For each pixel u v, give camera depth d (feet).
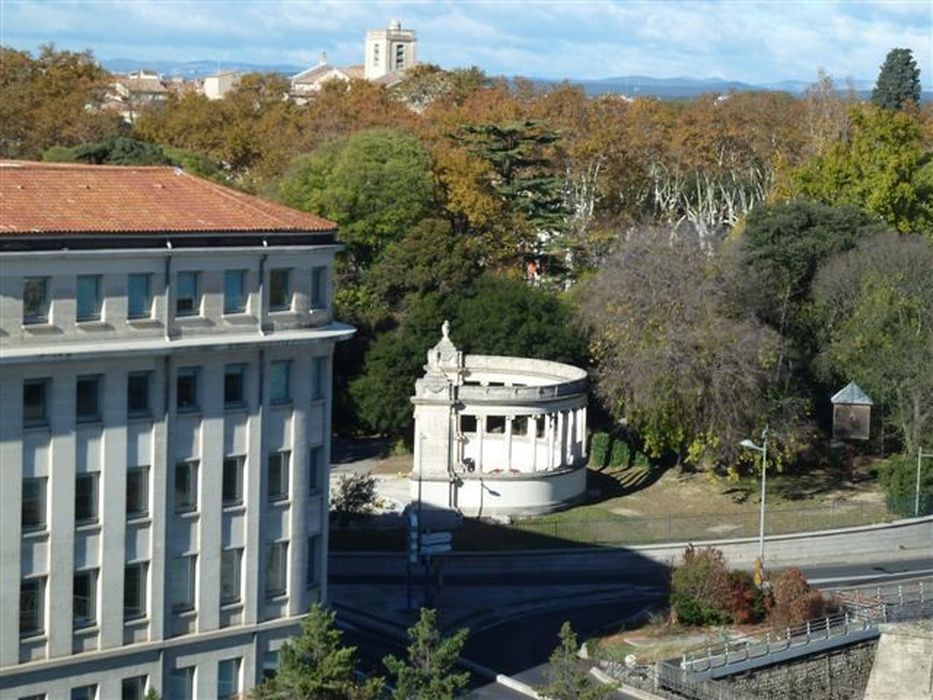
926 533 521.65
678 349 534.37
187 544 322.75
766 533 508.53
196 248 316.60
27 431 298.35
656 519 511.81
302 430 339.36
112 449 309.01
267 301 331.36
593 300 565.94
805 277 611.47
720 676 390.42
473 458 540.11
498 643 415.03
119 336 308.60
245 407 329.31
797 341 593.01
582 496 543.80
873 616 429.79
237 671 332.60
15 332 294.87
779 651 403.75
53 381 300.40
